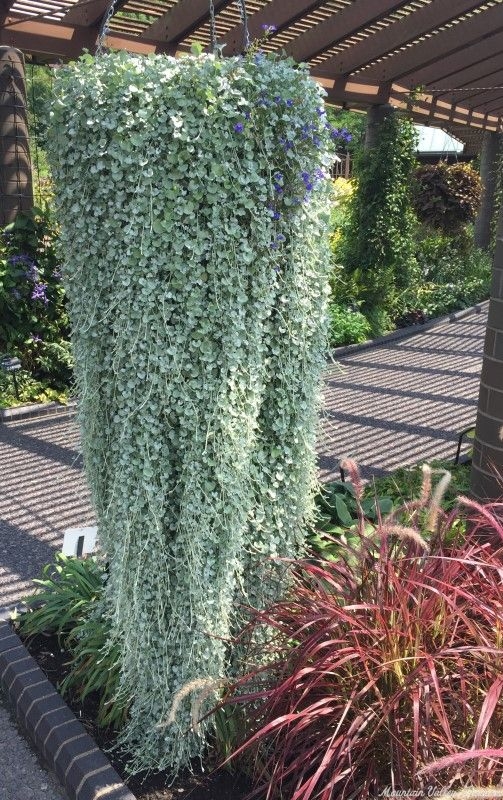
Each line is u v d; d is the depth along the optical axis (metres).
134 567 1.92
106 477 2.05
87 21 6.18
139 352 1.78
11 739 2.24
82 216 1.78
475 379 7.20
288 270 1.88
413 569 1.88
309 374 2.03
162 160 1.66
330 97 8.73
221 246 1.73
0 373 5.75
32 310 5.85
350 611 1.81
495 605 1.81
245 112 1.69
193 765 2.03
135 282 1.73
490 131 13.19
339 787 1.72
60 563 3.07
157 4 6.37
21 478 4.42
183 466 1.84
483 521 2.18
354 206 9.71
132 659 2.00
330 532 2.96
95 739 2.10
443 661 1.74
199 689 1.92
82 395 1.97
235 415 1.83
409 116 10.22
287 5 6.66
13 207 6.02
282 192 1.80
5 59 5.81
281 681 1.83
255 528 2.06
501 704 1.64
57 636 2.58
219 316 1.75
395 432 5.46
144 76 1.64
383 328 9.38
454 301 11.22
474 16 8.12
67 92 1.73
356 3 7.22
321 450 5.02
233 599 2.09
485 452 3.10
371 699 1.75
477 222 13.80
